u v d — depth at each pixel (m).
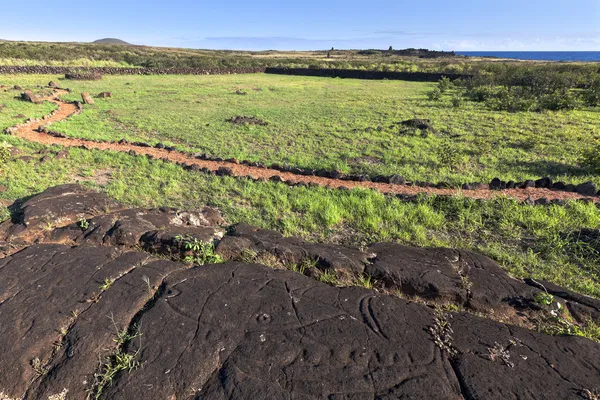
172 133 13.64
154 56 56.66
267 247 4.62
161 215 5.75
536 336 3.10
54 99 21.45
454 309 3.75
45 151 10.47
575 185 7.84
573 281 4.57
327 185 8.22
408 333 3.08
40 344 3.00
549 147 11.59
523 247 5.43
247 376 2.66
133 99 22.39
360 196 7.39
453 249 4.81
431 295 3.89
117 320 3.23
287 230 6.00
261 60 65.75
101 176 8.67
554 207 6.44
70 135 12.57
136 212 5.75
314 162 10.07
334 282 4.21
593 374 2.71
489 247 5.40
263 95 25.84
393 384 2.60
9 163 9.22
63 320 3.24
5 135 12.18
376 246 5.00
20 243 4.82
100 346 2.96
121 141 11.80
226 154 10.94
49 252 4.33
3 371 2.79
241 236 5.08
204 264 4.34
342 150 11.50
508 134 13.55
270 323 3.18
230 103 21.78
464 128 14.73
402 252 4.76
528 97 22.22
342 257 4.42
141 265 4.09
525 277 4.62
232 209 6.84
